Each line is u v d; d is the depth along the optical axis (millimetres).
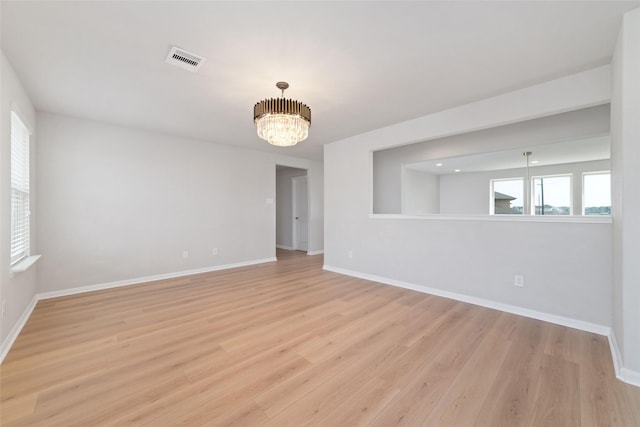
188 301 3281
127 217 4039
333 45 2070
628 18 1720
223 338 2342
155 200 4312
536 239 2797
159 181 4355
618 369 1820
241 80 2609
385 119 3715
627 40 1726
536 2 1633
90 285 3721
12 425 1388
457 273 3373
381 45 2068
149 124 3914
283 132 2568
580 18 1771
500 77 2559
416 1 1623
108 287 3850
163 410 1503
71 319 2734
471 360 2010
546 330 2508
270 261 5844
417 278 3766
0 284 2041
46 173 3410
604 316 2418
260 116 2508
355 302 3262
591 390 1669
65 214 3543
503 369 1896
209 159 4938
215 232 5020
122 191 3996
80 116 3574
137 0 1605
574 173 6133
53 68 2385
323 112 3443
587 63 2318
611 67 2266
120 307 3074
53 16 1738
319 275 4609
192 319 2742
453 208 7855
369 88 2781
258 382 1751
